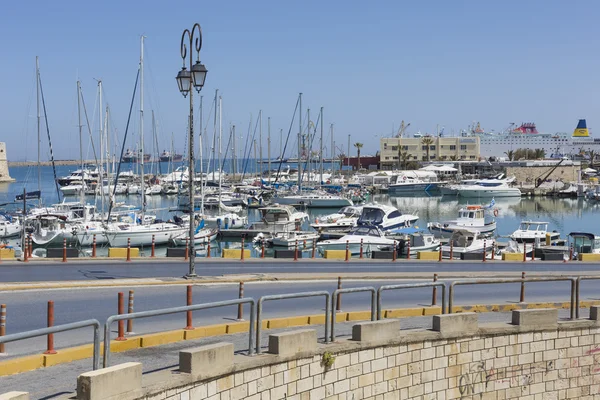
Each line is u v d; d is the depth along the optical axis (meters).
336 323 20.12
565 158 172.38
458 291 27.28
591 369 20.25
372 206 71.06
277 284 28.06
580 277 20.66
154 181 134.88
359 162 196.38
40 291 24.59
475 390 18.73
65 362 15.04
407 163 193.50
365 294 25.97
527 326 19.34
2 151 180.75
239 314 19.80
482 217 71.94
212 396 13.77
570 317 20.89
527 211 107.62
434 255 44.31
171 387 12.82
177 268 34.06
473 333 18.64
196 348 13.70
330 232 64.62
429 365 18.02
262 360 14.73
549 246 54.06
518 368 19.31
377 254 43.75
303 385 15.66
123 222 67.19
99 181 82.25
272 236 62.81
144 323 19.31
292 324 19.62
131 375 12.05
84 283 25.77
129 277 30.00
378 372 17.12
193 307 13.77
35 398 12.43
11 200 113.50
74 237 58.50
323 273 32.12
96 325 12.34
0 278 28.72
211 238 66.75
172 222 71.75
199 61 27.94
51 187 157.50
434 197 133.88
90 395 11.33
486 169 177.50
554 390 19.80
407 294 26.20
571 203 123.12
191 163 28.75
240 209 95.00
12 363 14.12
